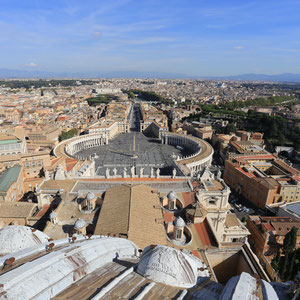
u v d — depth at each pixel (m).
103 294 17.78
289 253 87.56
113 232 56.91
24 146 171.12
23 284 16.77
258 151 197.00
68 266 21.06
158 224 63.47
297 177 143.88
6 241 26.45
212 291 20.09
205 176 96.12
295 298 17.84
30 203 84.31
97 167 191.50
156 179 98.81
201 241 63.91
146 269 22.42
